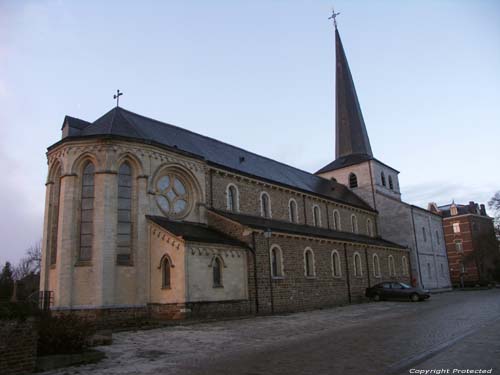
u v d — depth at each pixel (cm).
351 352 1138
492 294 3894
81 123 2670
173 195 2581
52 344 1148
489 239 6938
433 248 5247
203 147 3266
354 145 5475
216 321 2119
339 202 4250
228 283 2381
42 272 2372
